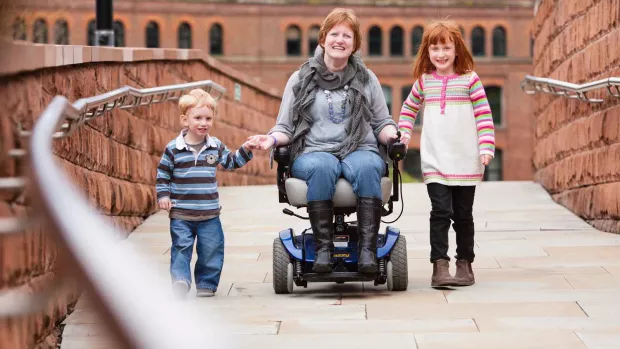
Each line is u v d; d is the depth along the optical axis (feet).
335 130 23.34
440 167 24.62
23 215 14.71
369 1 217.36
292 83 23.79
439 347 17.51
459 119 24.70
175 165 24.20
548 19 50.26
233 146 77.92
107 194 31.83
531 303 22.04
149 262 4.01
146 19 211.82
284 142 23.65
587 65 39.73
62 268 3.63
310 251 23.88
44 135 6.74
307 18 215.72
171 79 50.98
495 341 17.92
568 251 31.24
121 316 3.42
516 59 218.18
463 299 22.85
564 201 44.55
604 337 18.12
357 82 23.56
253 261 30.66
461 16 219.00
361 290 24.89
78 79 25.86
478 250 31.83
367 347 17.63
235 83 78.59
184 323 3.71
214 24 214.48
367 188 22.53
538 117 54.49
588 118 39.52
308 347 17.70
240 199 49.75
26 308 6.09
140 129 40.09
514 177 218.79
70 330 19.49
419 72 25.31
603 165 36.94
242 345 17.89
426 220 40.57
